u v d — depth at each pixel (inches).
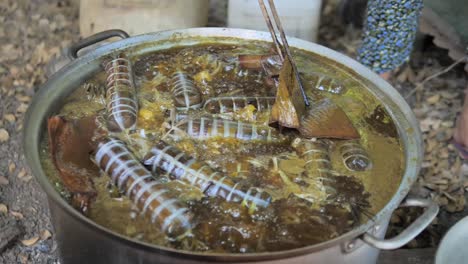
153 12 117.0
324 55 78.1
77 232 55.3
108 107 65.3
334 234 53.4
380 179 60.3
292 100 63.6
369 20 107.6
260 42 81.0
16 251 88.6
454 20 122.4
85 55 72.9
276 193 57.5
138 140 62.9
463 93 123.6
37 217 94.0
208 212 54.5
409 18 104.6
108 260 55.1
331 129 64.8
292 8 116.7
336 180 59.9
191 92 67.9
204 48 79.9
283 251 47.9
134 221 53.8
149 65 75.5
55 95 67.2
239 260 47.9
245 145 63.6
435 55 135.3
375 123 67.9
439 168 104.7
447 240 69.0
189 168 57.4
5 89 120.3
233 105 67.5
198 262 48.8
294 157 62.3
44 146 61.1
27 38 136.7
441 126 114.7
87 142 61.7
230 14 121.0
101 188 56.9
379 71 112.2
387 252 83.6
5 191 98.1
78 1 151.6
